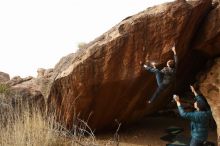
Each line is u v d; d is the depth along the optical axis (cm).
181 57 1048
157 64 993
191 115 827
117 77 1027
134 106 1131
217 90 1024
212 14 1028
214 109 1016
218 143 971
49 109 1111
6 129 881
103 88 1050
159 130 1201
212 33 1020
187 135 1123
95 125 1133
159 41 992
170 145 1030
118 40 1012
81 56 1070
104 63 1030
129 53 1012
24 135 823
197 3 988
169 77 920
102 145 966
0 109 984
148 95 1109
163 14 988
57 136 880
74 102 1070
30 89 1214
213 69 1073
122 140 1090
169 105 1423
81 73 1042
